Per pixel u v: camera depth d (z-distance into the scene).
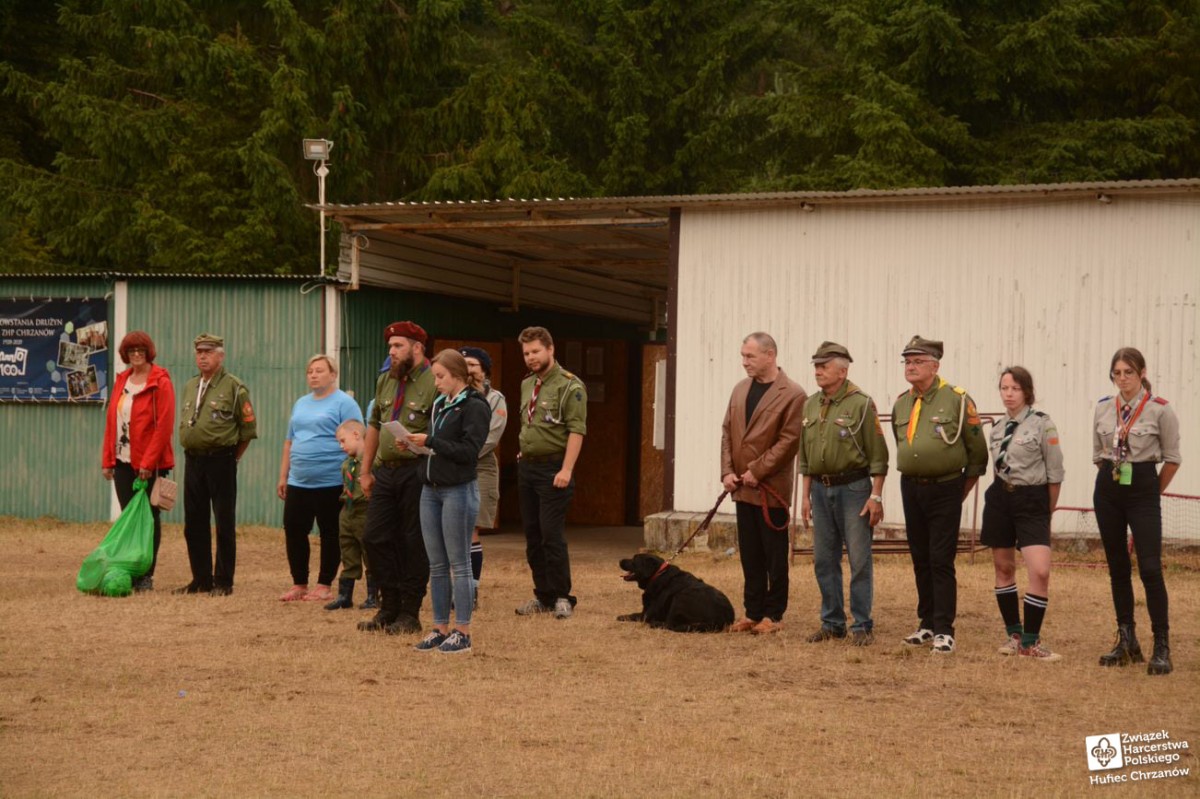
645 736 6.00
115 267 25.70
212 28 26.52
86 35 26.47
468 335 17.59
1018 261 12.47
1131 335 12.09
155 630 8.35
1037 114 26.06
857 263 13.00
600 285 20.84
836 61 30.17
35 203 25.16
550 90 27.08
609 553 14.67
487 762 5.58
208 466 9.90
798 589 10.49
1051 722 6.30
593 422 18.88
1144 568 7.36
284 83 24.11
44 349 15.81
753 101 27.56
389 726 6.11
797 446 8.35
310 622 8.69
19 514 15.95
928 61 24.58
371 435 8.57
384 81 26.31
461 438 7.60
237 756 5.63
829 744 5.91
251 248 24.12
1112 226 12.16
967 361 12.64
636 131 27.03
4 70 25.20
